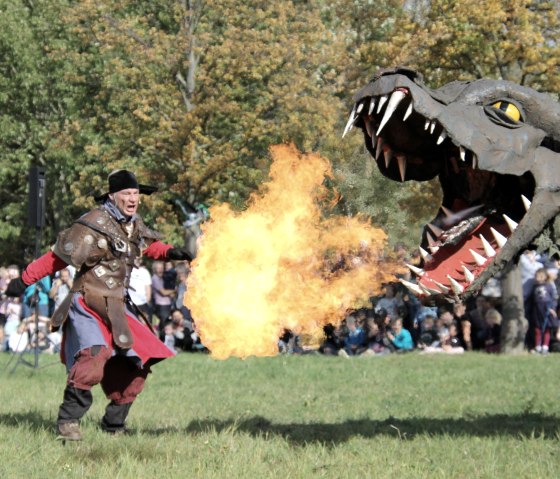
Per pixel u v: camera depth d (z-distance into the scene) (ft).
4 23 155.94
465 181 29.73
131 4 133.18
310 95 110.73
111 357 35.83
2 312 92.84
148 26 133.18
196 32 126.00
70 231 34.19
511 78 91.66
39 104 161.89
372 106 27.09
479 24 88.38
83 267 34.50
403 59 92.02
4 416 40.70
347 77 99.86
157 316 89.20
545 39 91.91
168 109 123.75
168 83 123.75
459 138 26.89
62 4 145.18
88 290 34.30
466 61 92.63
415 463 30.60
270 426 39.86
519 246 27.48
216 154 120.37
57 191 164.86
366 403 49.85
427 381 61.67
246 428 38.55
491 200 29.30
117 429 36.50
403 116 28.76
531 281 88.02
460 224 29.27
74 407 34.27
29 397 49.03
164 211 123.24
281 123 110.63
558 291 87.40
